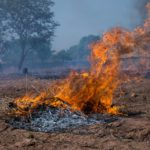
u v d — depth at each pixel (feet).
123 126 27.09
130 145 22.65
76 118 28.81
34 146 22.31
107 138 24.09
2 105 30.42
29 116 28.53
